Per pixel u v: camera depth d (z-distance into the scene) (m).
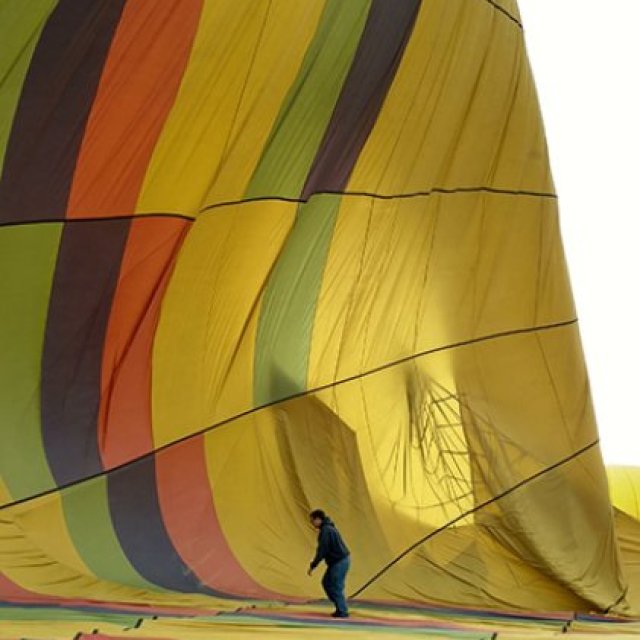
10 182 18.98
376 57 22.39
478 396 26.67
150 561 21.41
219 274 22.23
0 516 20.17
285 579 22.67
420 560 24.69
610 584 27.02
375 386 25.41
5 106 18.27
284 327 23.77
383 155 23.81
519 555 26.11
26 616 17.06
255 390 23.61
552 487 26.97
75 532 20.64
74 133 18.98
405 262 25.28
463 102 25.27
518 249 27.38
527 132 27.11
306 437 24.12
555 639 16.61
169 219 20.81
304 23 20.56
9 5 17.38
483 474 26.22
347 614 19.73
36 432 20.62
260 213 22.22
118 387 21.42
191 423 22.61
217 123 20.39
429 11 23.28
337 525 23.81
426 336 26.14
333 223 23.62
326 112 22.06
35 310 20.11
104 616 17.42
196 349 22.42
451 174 25.70
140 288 21.09
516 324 27.48
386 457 25.14
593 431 28.20
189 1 18.69
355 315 24.81
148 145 19.81
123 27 18.31
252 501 23.11
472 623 20.91
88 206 19.84
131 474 21.56
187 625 16.59
